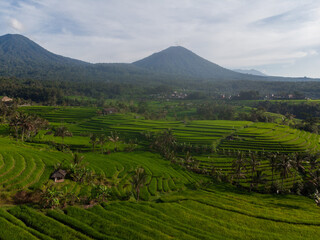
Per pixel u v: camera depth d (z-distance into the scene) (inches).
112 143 5123.0
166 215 1968.5
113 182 2748.5
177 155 4530.0
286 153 4192.9
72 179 2460.6
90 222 1657.2
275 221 2025.1
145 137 5497.1
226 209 2258.9
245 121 7185.0
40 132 5221.5
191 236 1605.6
